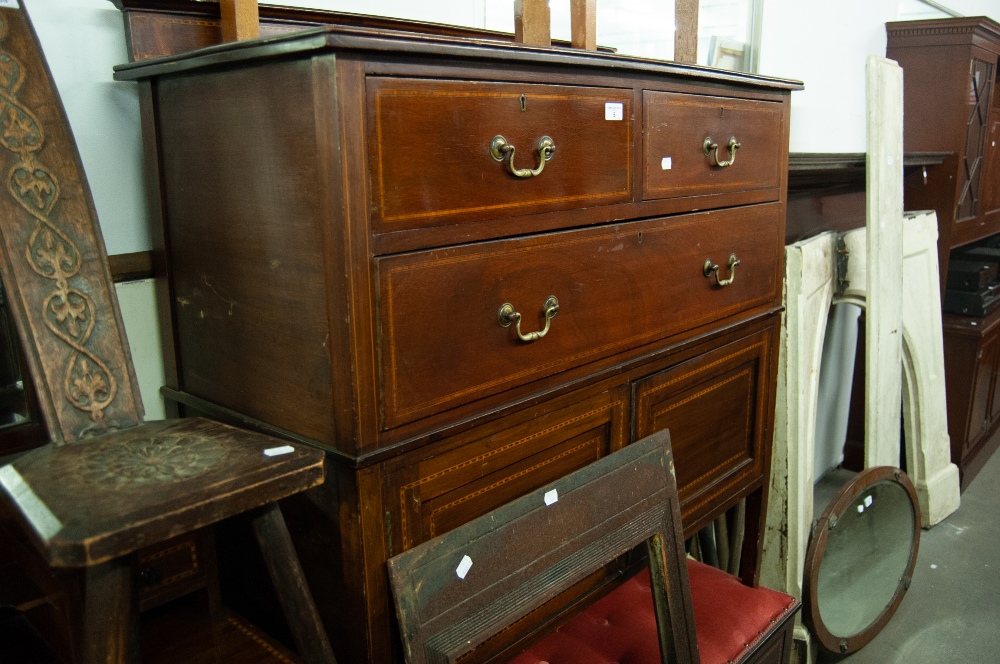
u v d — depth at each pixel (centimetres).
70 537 63
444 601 94
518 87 97
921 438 267
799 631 191
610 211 114
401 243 87
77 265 92
